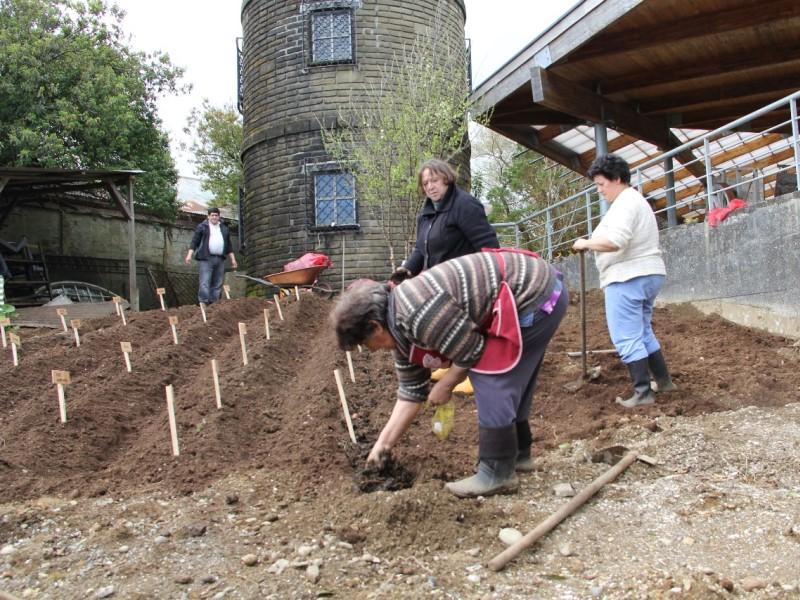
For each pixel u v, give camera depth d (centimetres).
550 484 360
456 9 1533
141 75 1823
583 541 294
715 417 444
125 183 1408
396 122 1160
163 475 388
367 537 298
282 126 1433
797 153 603
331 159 1394
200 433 438
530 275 310
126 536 307
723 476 356
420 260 427
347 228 1377
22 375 573
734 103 1028
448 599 249
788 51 826
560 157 1276
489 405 328
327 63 1404
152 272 2025
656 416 446
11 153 1502
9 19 1526
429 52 1381
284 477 376
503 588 257
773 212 613
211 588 258
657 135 1060
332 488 361
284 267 1330
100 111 1570
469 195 404
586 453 399
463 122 1157
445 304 288
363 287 302
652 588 248
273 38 1460
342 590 257
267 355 624
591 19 777
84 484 379
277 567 274
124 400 512
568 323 751
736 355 562
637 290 461
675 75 897
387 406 498
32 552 293
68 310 1086
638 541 292
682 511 318
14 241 1677
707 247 696
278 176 1443
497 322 302
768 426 419
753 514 308
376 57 1411
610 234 447
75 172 1297
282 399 529
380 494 324
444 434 391
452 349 294
